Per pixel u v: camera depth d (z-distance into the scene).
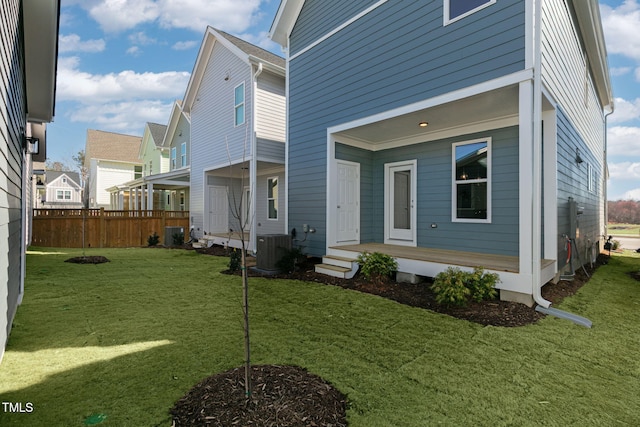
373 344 3.35
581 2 6.65
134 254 10.25
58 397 2.36
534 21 4.34
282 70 9.98
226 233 12.62
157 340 3.42
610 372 2.80
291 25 8.45
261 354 3.09
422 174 7.23
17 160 4.21
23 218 5.05
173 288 5.75
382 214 8.04
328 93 7.36
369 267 5.70
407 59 5.78
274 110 10.23
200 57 12.29
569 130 6.59
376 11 6.33
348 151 7.67
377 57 6.30
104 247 12.41
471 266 4.92
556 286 5.57
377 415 2.18
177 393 2.41
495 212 6.06
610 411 2.27
